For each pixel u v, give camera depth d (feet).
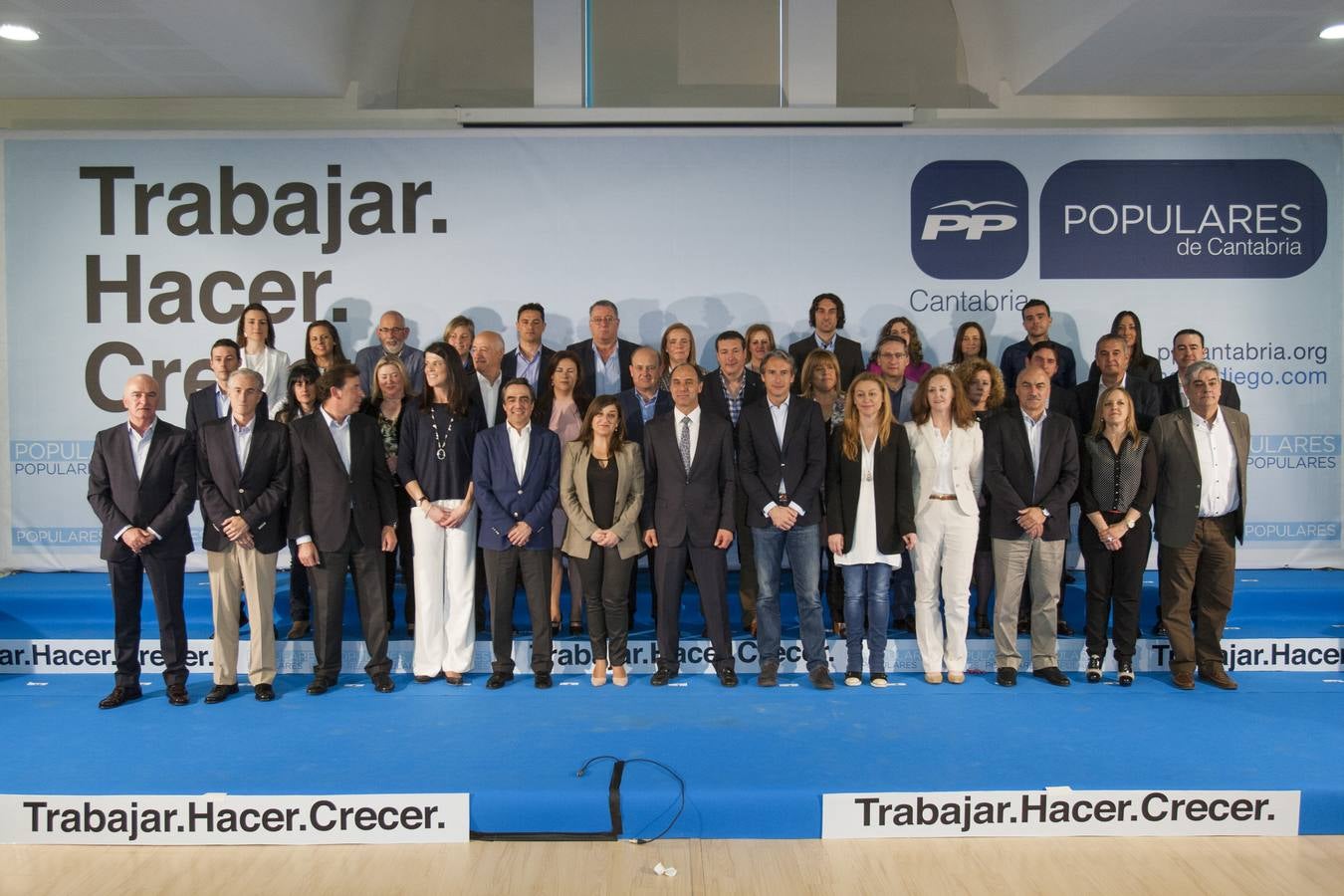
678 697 14.60
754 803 10.96
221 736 12.96
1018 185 19.11
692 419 15.01
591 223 19.06
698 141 18.99
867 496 14.97
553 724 13.34
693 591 17.78
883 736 12.82
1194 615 16.14
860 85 20.44
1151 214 19.17
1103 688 15.02
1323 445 19.29
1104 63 17.83
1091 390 17.54
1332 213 19.17
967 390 15.99
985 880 10.04
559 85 19.16
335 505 14.79
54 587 17.75
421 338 19.21
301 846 10.93
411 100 20.51
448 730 13.12
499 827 11.00
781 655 15.94
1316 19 15.81
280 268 19.10
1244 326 19.25
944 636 15.74
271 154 18.99
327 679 15.02
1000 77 19.97
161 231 19.02
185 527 14.62
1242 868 10.31
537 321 17.47
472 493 15.52
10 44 16.55
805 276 19.12
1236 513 15.14
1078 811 11.03
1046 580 15.19
